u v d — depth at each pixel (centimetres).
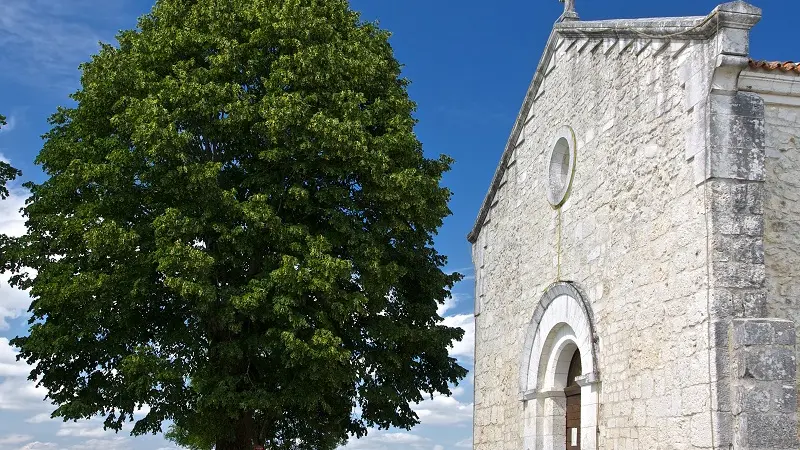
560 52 1652
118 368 1867
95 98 1927
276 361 1900
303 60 1869
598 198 1419
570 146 1562
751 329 1020
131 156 1823
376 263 1858
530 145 1784
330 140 1817
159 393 1838
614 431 1282
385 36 2214
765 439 992
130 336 1859
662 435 1145
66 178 1884
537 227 1694
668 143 1207
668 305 1162
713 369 1040
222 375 1842
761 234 1075
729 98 1108
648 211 1245
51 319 1909
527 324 1698
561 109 1628
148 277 1822
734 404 1017
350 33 2083
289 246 1809
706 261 1080
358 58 1991
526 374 1648
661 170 1220
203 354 1867
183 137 1764
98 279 1755
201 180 1752
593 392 1350
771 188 1102
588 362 1374
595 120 1462
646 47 1301
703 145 1108
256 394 1808
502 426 1786
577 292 1438
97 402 1858
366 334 2009
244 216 1777
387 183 1891
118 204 1861
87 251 1855
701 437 1054
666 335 1159
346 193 1912
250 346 1822
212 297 1725
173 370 1759
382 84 2112
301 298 1791
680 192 1161
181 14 1998
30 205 2002
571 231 1520
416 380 2184
